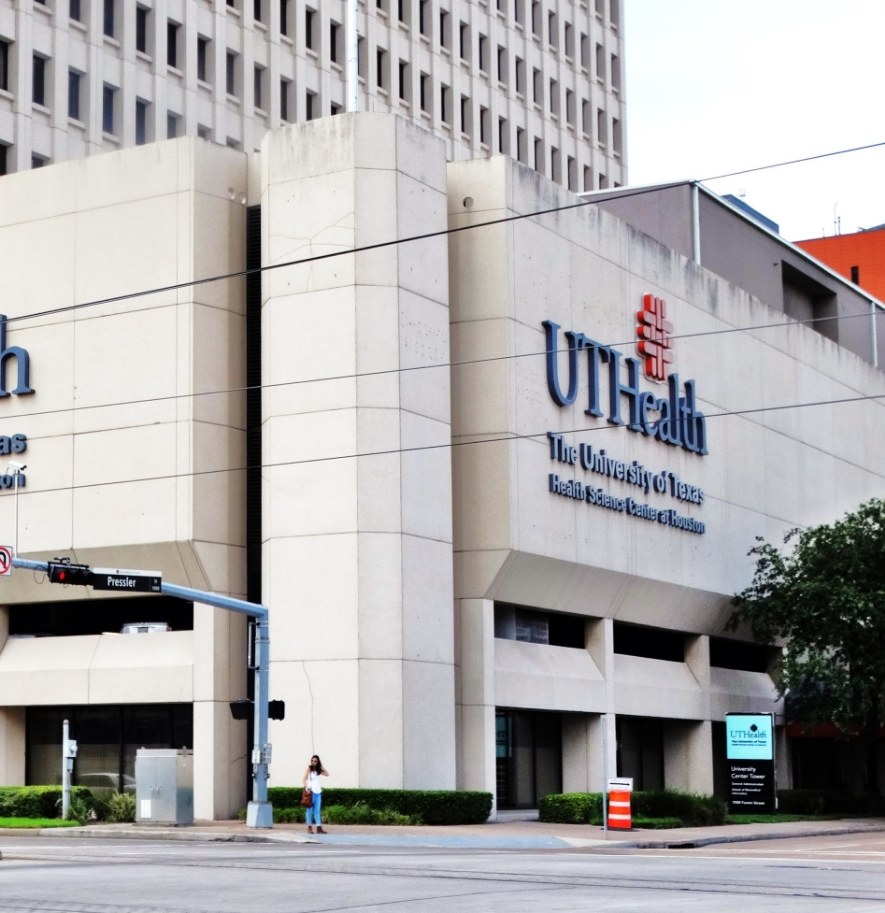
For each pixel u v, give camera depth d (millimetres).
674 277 55062
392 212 42969
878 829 47625
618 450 50438
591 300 49844
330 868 25016
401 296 42844
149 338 44531
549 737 49594
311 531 42031
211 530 43562
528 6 86062
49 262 46312
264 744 37812
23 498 45781
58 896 20016
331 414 42281
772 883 22500
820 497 64688
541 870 24812
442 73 79125
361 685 40938
